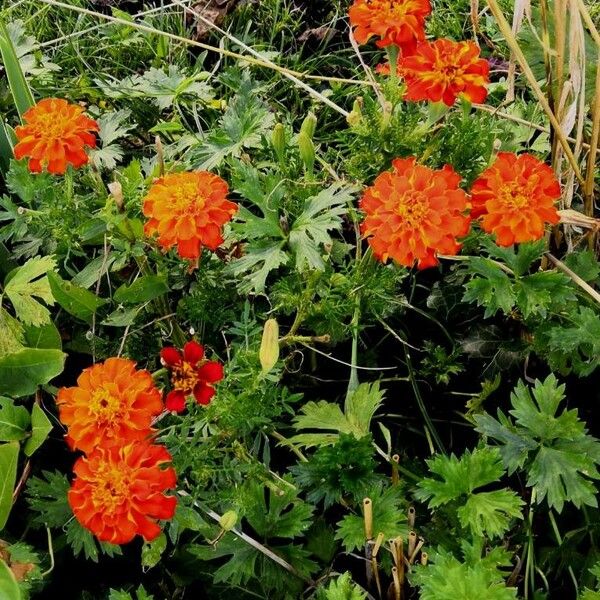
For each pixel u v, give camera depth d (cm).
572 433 48
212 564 52
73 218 53
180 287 55
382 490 50
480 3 72
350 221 60
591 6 64
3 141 60
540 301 51
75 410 44
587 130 59
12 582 46
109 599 47
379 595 49
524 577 51
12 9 75
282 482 50
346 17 75
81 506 43
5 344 53
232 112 60
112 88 66
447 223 46
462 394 55
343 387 58
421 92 50
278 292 53
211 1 75
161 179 48
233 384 50
